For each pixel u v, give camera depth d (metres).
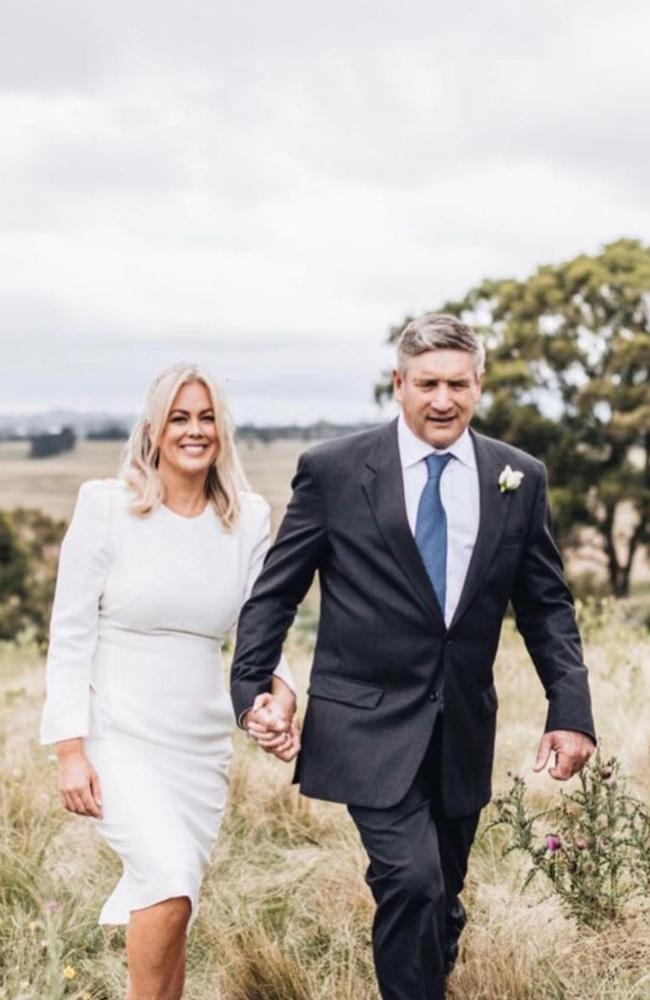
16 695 7.91
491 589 3.43
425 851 3.27
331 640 3.49
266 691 3.49
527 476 3.53
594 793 3.92
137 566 3.49
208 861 3.58
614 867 3.85
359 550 3.41
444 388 3.34
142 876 3.26
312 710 3.49
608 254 37.75
